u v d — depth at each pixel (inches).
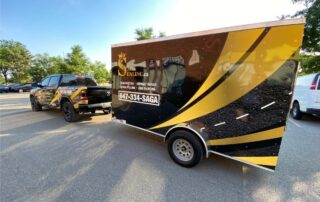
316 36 339.6
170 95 131.7
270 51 87.4
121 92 172.6
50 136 188.2
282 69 85.4
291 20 80.1
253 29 91.0
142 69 149.6
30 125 231.6
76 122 246.7
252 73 94.3
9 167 122.1
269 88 90.6
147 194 94.5
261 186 103.0
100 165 125.8
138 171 117.9
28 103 463.2
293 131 208.8
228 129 107.2
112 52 177.8
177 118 129.1
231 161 132.6
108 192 95.9
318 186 103.7
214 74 108.0
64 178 109.1
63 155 142.0
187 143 121.0
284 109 87.9
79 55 1279.5
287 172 118.3
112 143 169.2
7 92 949.8
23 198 90.7
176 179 109.0
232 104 103.7
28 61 1657.2
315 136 191.0
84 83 282.4
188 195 94.0
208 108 113.2
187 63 119.5
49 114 303.9
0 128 217.8
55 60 1429.6
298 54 80.4
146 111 151.3
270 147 95.3
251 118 98.3
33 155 141.6
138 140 177.5
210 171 118.5
